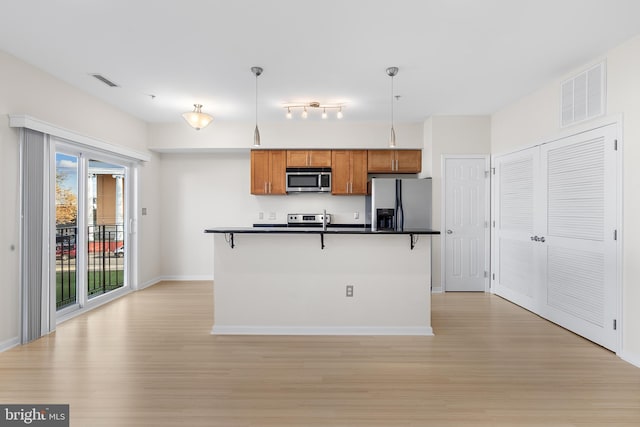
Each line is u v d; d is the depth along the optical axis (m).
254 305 3.28
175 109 4.54
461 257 4.86
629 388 2.25
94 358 2.69
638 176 2.58
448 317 3.73
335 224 5.64
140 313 3.86
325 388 2.25
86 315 3.78
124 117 4.61
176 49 2.85
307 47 2.81
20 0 2.15
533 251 3.88
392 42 2.72
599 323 2.96
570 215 3.30
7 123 2.87
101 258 4.64
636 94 2.59
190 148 5.23
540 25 2.46
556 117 3.49
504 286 4.50
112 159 4.48
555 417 1.94
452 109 4.54
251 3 2.20
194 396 2.15
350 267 3.27
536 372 2.47
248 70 3.28
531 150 3.90
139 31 2.55
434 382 2.33
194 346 2.94
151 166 5.34
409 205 4.81
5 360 2.64
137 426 1.85
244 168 5.66
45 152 3.20
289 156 5.30
